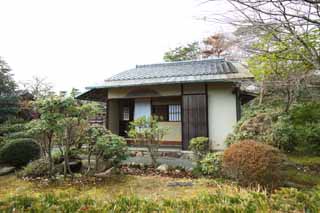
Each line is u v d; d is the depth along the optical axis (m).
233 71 7.80
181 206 2.27
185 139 7.98
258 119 8.18
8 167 6.33
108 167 5.93
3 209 2.16
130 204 2.34
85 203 2.35
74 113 5.50
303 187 4.39
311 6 2.89
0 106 11.81
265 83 7.78
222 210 2.14
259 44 3.81
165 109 9.68
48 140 5.51
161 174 5.81
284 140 7.36
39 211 2.15
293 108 8.83
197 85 8.08
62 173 5.70
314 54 3.58
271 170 4.17
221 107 7.79
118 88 9.25
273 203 2.26
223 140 7.62
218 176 5.17
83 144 5.91
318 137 7.40
